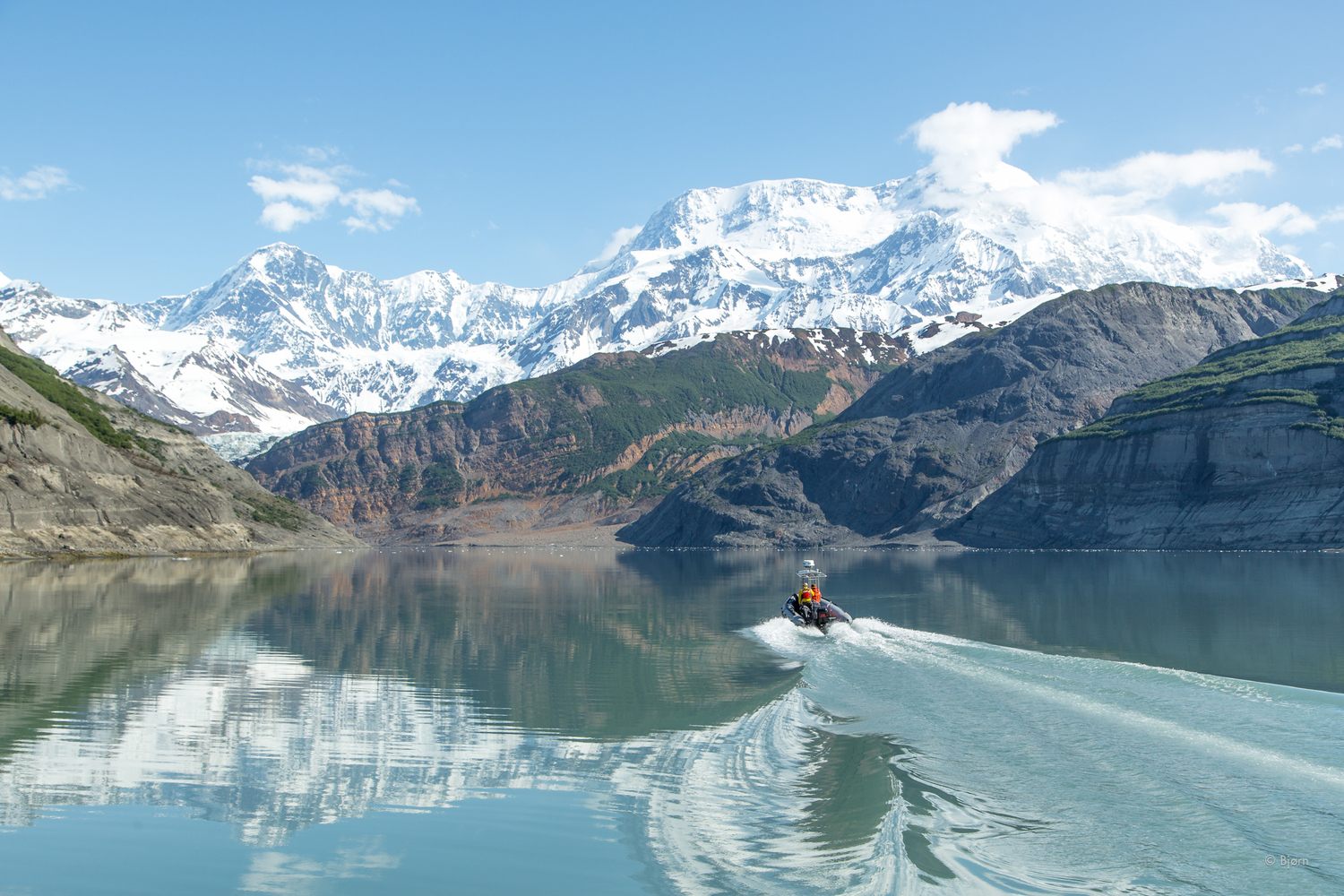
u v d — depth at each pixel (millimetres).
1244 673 33938
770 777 20141
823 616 52031
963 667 34438
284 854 16188
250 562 126750
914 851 14992
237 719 26406
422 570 120812
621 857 15531
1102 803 17391
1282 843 15227
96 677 32906
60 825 17625
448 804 18703
